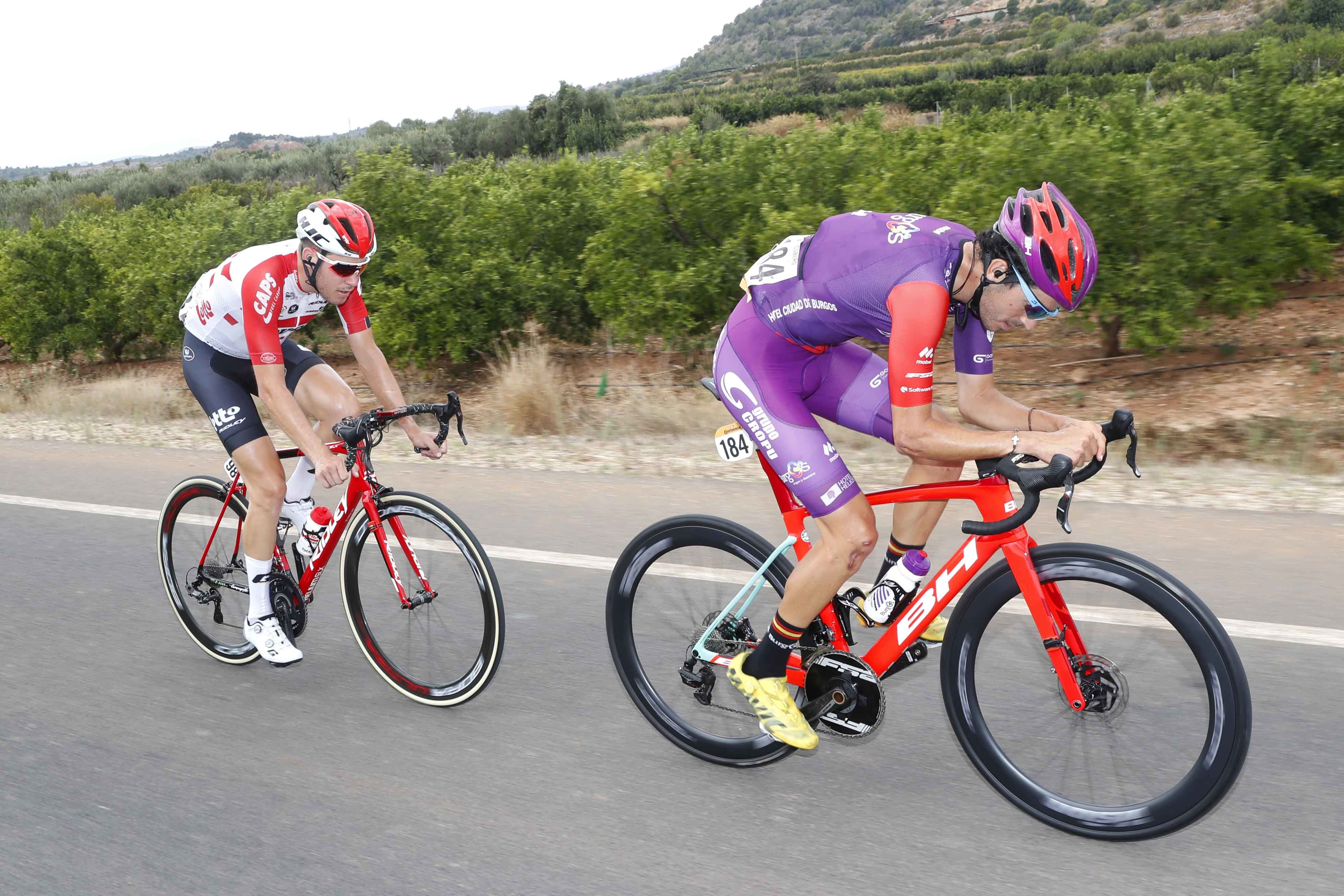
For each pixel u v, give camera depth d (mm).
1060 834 2588
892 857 2525
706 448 6734
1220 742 2354
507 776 3000
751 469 6109
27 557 5188
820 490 2682
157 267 12688
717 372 2889
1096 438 2318
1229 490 5207
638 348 9422
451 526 3273
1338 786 2664
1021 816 2672
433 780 3000
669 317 8930
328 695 3596
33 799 2977
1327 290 9367
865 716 2803
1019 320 2461
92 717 3488
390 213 10320
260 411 9047
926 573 2910
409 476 6301
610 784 2939
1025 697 2855
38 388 12953
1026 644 3012
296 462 7320
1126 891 2342
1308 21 57375
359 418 3277
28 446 8055
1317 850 2428
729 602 3059
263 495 3500
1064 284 2268
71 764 3176
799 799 2816
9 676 3842
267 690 3660
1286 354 7941
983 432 2461
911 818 2693
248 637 3629
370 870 2578
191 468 6934
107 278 13344
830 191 9141
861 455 6289
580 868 2549
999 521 2467
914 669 3516
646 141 33531
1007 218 2350
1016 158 7875
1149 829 2469
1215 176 7516
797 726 2816
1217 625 2352
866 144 9305
